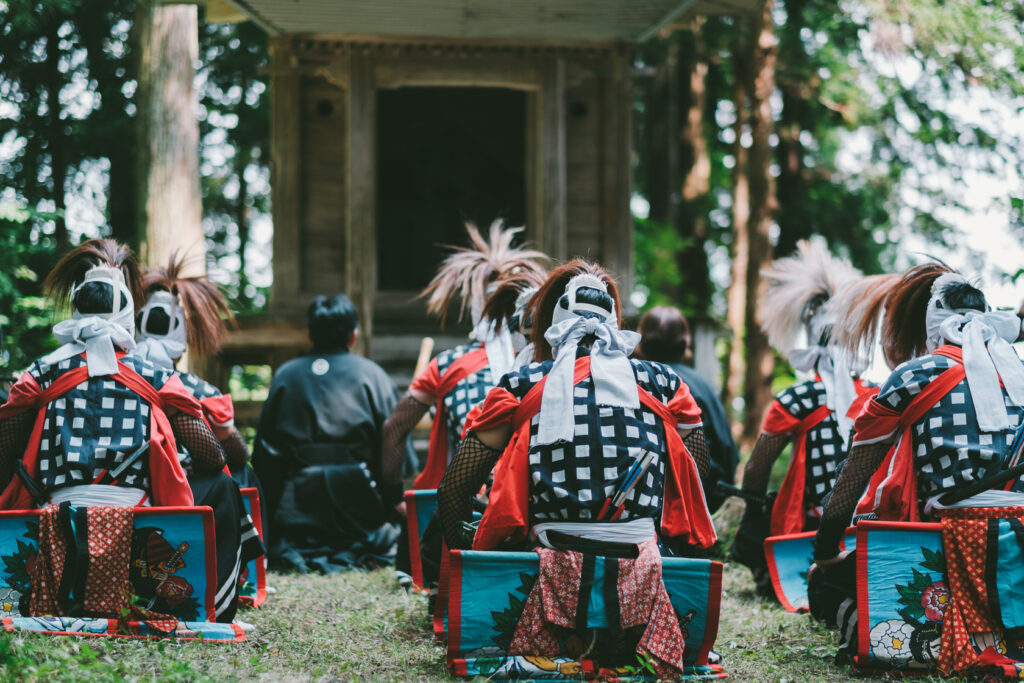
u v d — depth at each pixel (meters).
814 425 5.37
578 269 3.81
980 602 3.61
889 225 15.69
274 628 4.50
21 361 8.66
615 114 9.90
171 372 4.18
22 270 8.30
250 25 14.55
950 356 3.82
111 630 3.85
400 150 10.23
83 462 3.92
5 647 3.23
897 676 3.67
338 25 9.05
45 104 11.45
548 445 3.53
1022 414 3.75
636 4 8.63
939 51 9.12
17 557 3.89
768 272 5.67
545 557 3.48
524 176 10.34
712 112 17.70
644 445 3.54
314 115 9.84
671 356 6.21
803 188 15.74
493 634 3.51
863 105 14.48
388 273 10.20
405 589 5.53
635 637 3.48
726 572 6.53
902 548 3.69
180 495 4.05
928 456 3.75
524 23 9.02
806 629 4.66
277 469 6.59
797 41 13.99
